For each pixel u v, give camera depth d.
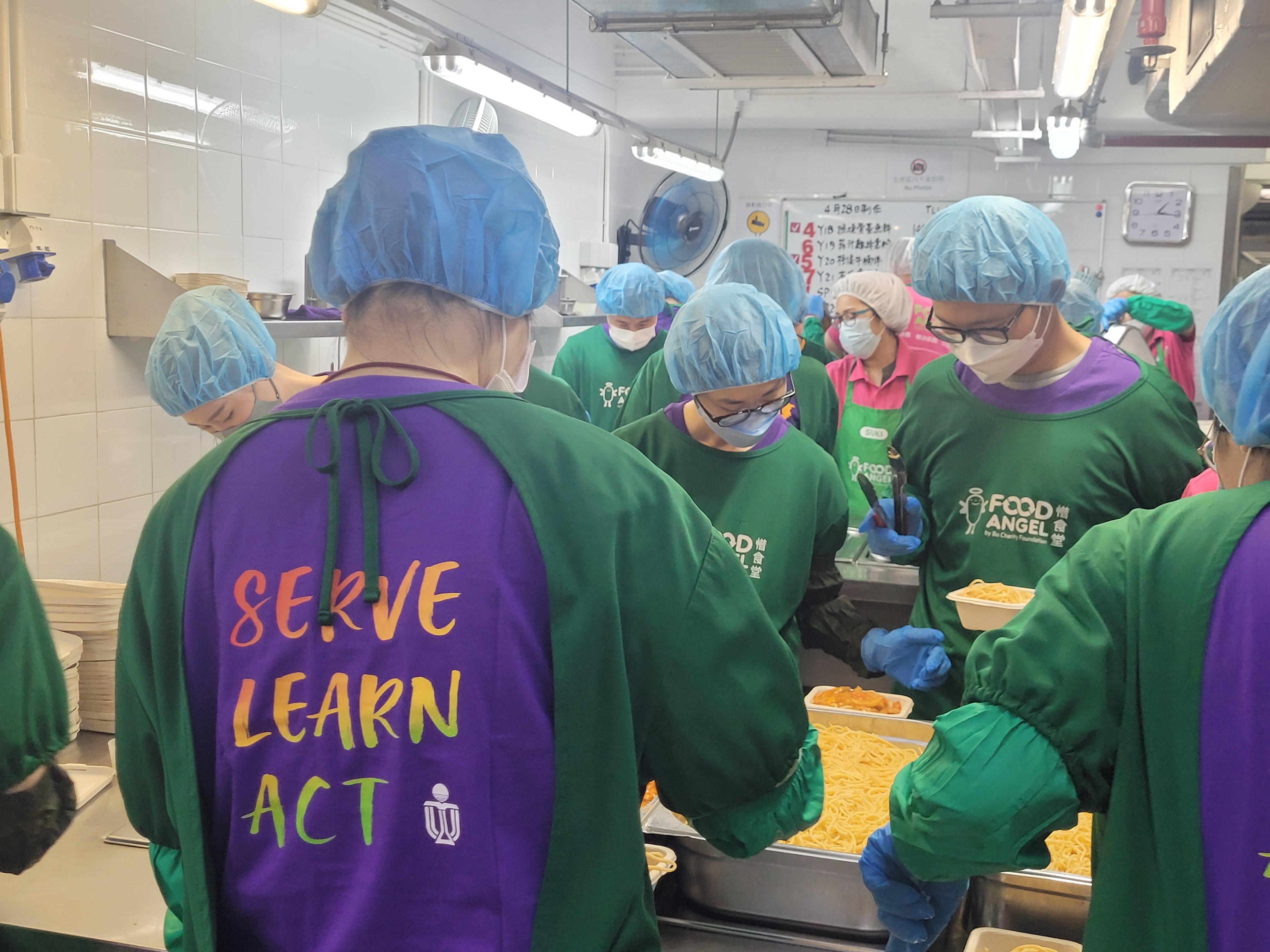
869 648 1.98
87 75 2.76
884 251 7.83
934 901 1.20
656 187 8.04
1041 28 5.75
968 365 1.92
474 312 0.89
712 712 0.88
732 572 0.90
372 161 0.86
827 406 3.13
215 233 3.32
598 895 0.81
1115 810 0.92
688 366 1.80
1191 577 0.88
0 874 1.42
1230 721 0.85
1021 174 7.54
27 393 2.63
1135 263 7.43
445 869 0.77
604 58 7.11
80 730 1.96
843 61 3.87
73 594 1.91
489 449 0.81
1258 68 2.76
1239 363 0.96
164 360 2.09
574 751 0.80
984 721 0.95
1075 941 1.33
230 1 3.34
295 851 0.79
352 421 0.82
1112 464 1.88
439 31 3.53
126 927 1.30
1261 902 0.83
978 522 1.98
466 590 0.78
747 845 0.95
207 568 0.83
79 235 2.76
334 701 0.78
